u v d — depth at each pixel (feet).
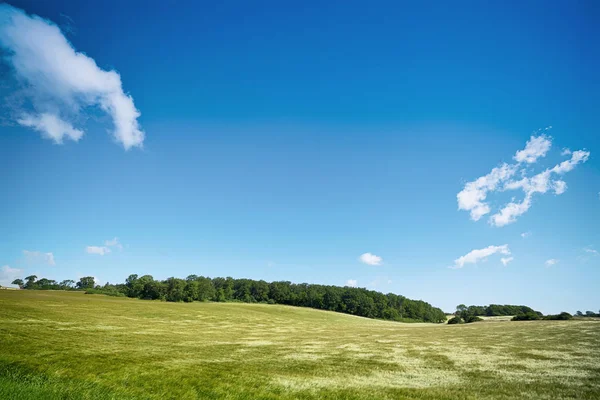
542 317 281.95
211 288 485.56
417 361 79.87
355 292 514.27
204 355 81.25
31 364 55.42
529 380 55.88
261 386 50.70
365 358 85.20
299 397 45.55
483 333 162.61
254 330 187.21
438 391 49.11
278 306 434.30
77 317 150.71
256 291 542.16
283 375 60.80
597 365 68.03
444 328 236.22
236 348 99.55
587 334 130.72
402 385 54.03
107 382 47.88
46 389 38.27
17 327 103.55
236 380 54.13
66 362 59.47
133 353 75.82
